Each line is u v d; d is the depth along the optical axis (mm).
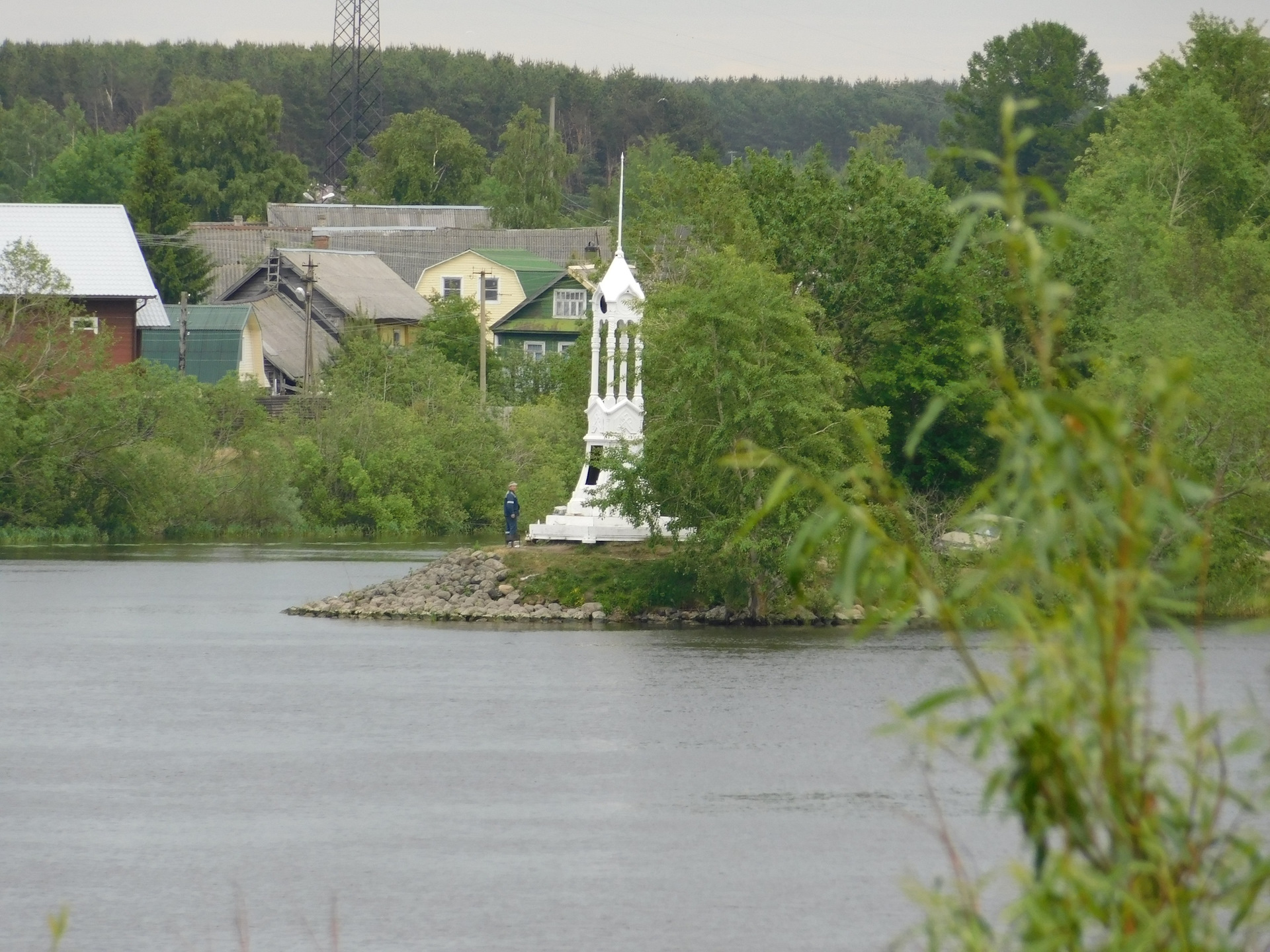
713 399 178125
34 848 82625
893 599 27141
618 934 68250
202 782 98688
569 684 137500
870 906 72312
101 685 136625
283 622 182250
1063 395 26391
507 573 193000
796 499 171875
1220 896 27109
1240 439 190875
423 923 69938
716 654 155750
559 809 91562
